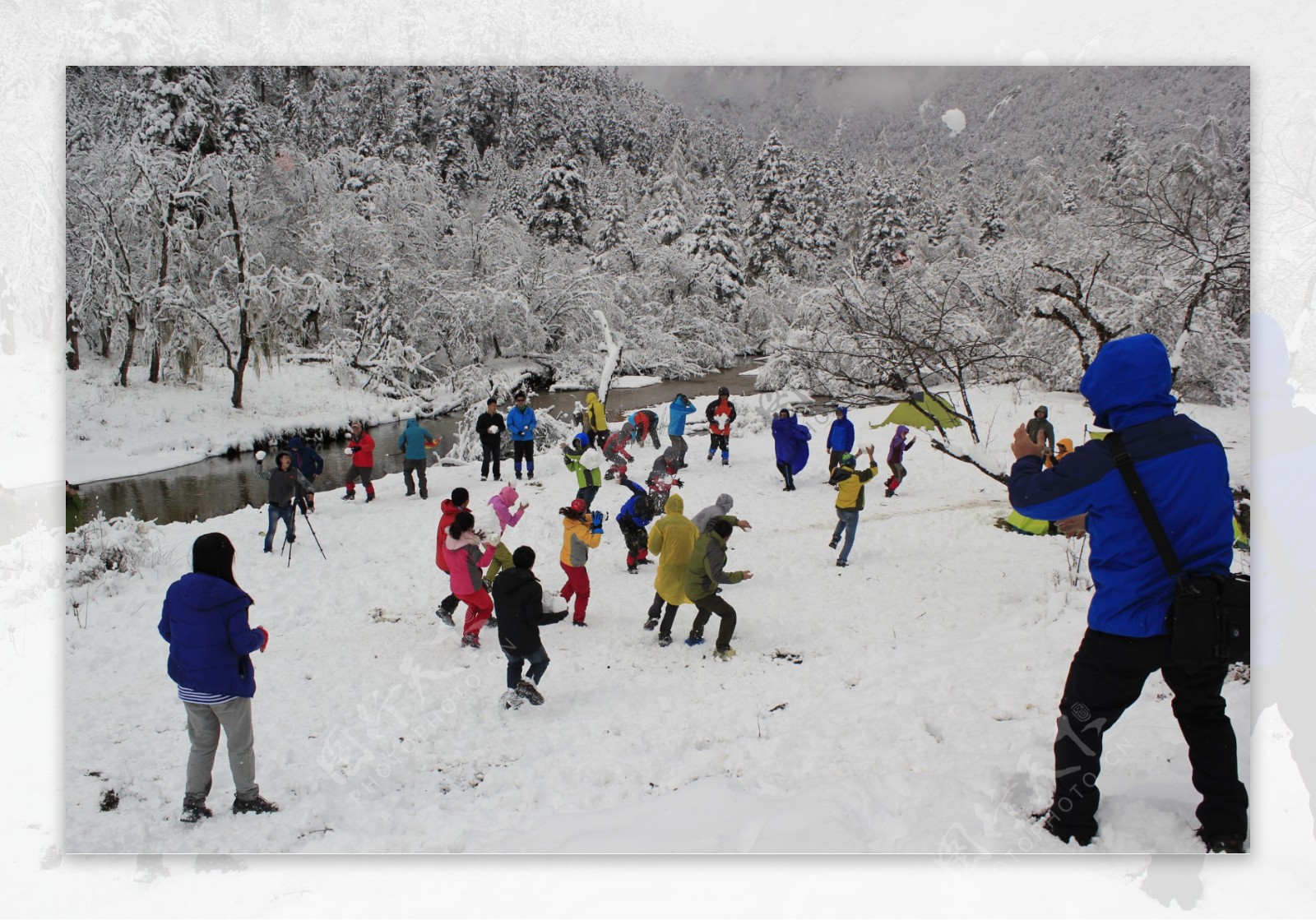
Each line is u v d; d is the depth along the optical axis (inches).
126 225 872.9
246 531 438.6
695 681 245.0
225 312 892.0
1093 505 115.0
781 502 496.7
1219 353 546.0
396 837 159.3
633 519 364.2
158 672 253.3
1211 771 115.3
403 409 1006.4
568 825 157.6
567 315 1258.0
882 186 912.3
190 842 157.9
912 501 488.4
